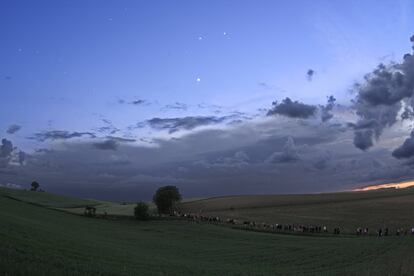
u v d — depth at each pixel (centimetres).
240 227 10050
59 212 11206
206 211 13938
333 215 12481
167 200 13488
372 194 17138
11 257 2673
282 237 8462
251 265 4744
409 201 14588
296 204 15062
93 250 4175
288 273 3956
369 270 3675
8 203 10412
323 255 5509
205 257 5453
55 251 3462
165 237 8125
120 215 11744
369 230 9912
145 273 3034
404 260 4447
